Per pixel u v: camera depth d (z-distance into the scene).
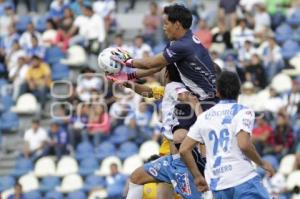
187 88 30.98
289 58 67.75
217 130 29.08
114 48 31.55
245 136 28.66
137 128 59.97
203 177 29.83
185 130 31.17
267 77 64.38
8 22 73.31
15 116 64.81
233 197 28.91
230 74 29.42
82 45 69.19
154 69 31.36
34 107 64.56
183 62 30.67
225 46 66.56
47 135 62.28
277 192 54.81
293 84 61.72
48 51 69.06
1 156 63.00
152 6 70.69
